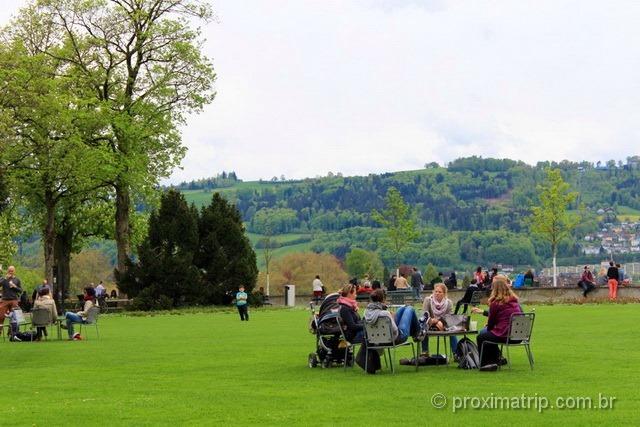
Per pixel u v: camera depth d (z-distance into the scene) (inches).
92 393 721.6
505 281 800.3
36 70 2217.0
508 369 799.7
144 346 1174.3
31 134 2242.9
